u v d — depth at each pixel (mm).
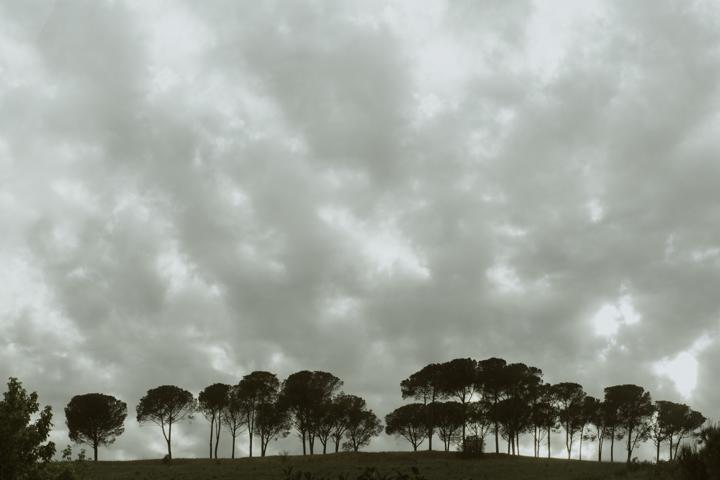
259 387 99250
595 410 95312
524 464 71125
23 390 21281
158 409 94000
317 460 77500
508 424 91562
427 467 68125
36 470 20734
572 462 73875
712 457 20656
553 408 96250
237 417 98438
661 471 28953
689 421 90125
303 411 97438
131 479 62688
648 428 92938
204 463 79375
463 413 91625
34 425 21062
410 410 97062
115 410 94500
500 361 93688
